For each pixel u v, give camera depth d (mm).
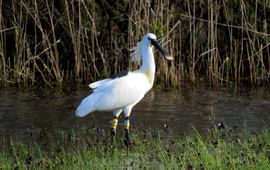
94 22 18688
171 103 16781
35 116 15125
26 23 18500
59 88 18547
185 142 12289
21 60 18781
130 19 18453
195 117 15156
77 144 12586
